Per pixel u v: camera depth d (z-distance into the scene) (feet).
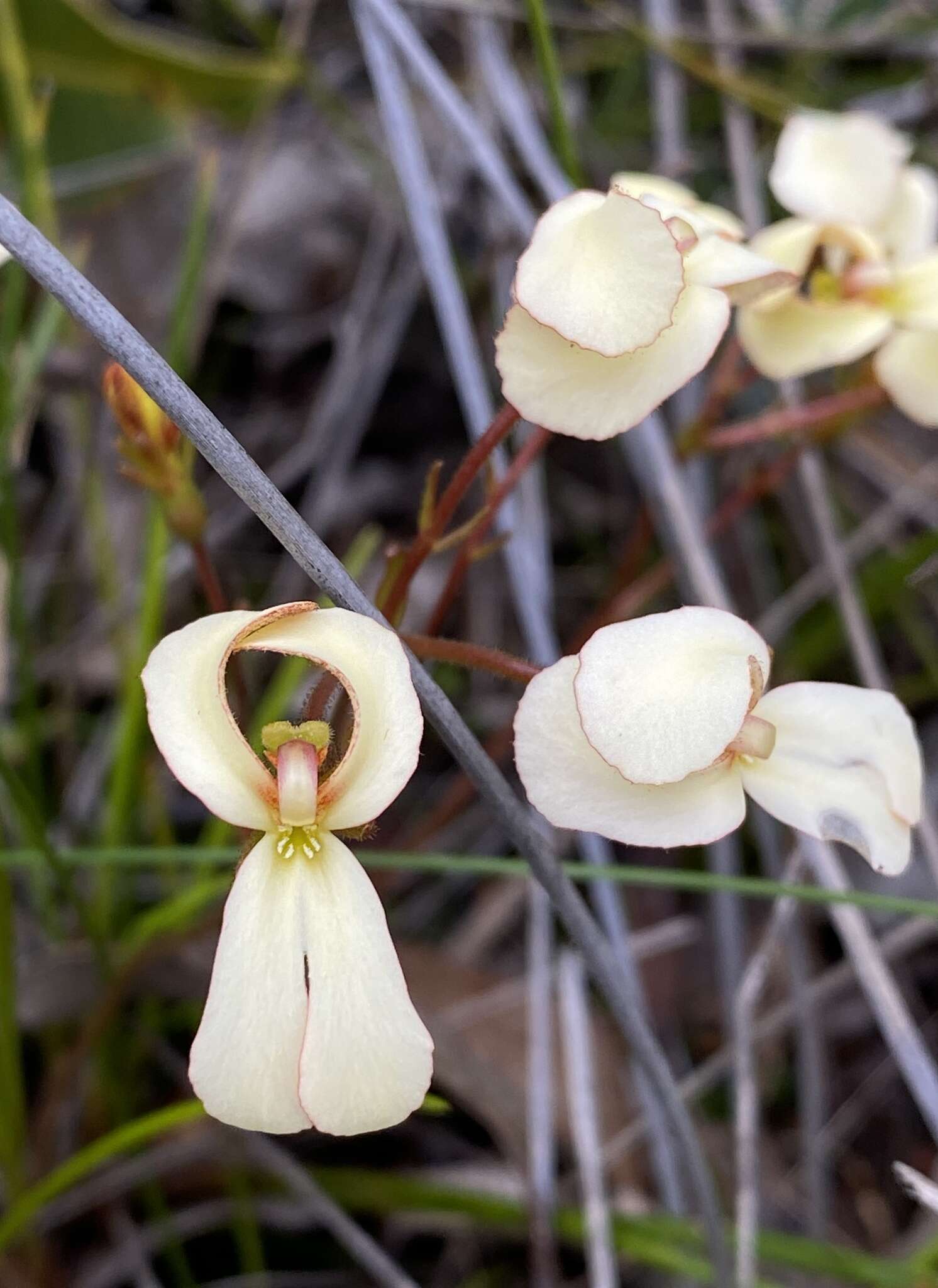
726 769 0.35
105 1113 0.51
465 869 0.41
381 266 0.68
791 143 0.48
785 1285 0.54
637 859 0.64
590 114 0.76
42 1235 0.50
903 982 0.63
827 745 0.36
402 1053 0.31
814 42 0.69
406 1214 0.53
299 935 0.32
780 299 0.44
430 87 0.56
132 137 0.65
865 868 0.65
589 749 0.34
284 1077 0.31
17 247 0.33
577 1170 0.54
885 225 0.48
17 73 0.49
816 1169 0.53
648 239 0.34
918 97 0.75
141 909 0.58
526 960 0.61
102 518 0.57
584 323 0.35
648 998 0.61
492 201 0.68
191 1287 0.50
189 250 0.49
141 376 0.33
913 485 0.65
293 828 0.33
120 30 0.60
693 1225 0.49
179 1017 0.54
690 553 0.54
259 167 0.71
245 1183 0.51
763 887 0.40
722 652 0.34
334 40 0.75
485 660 0.39
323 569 0.34
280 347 0.70
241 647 0.32
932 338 0.45
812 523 0.68
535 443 0.43
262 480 0.33
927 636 0.66
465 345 0.55
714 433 0.53
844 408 0.50
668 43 0.68
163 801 0.57
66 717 0.59
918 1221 0.57
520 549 0.57
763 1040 0.61
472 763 0.35
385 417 0.71
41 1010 0.50
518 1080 0.53
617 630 0.34
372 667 0.32
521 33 0.72
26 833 0.46
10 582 0.48
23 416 0.49
